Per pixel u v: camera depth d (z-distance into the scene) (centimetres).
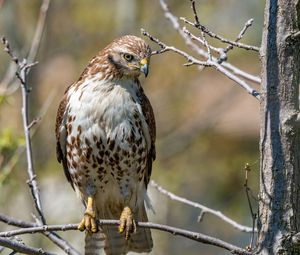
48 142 1978
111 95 1012
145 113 1032
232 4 2358
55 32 2353
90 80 1023
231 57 2308
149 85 2362
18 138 1266
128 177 1041
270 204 793
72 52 2386
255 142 2333
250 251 794
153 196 2009
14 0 2058
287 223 788
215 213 916
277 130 792
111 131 1011
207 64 824
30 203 1667
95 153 1020
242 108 2377
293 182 791
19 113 1722
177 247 2055
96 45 2389
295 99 793
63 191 1973
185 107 2320
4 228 1582
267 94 797
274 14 795
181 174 2175
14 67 1378
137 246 1076
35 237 1767
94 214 1011
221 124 2320
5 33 2014
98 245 1077
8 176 1248
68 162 1053
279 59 793
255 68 2291
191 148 2269
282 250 785
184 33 964
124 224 1019
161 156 2200
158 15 2184
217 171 2275
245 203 2250
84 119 1014
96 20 2394
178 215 2088
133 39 1029
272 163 793
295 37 788
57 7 2358
